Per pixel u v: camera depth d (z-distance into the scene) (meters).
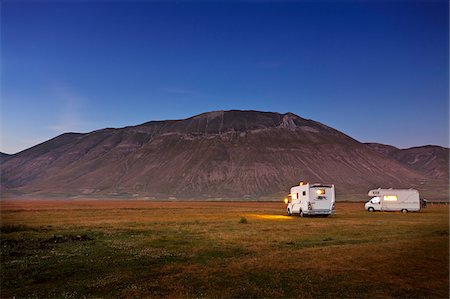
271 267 18.22
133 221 46.44
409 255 20.22
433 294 14.27
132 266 19.39
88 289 15.43
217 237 29.83
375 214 60.81
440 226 37.19
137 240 28.67
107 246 25.83
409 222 43.44
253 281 16.02
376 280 15.97
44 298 14.43
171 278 16.73
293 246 25.09
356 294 14.34
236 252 23.09
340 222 43.91
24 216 56.38
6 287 15.83
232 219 49.81
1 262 20.50
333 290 14.80
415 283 15.51
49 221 46.56
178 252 23.28
